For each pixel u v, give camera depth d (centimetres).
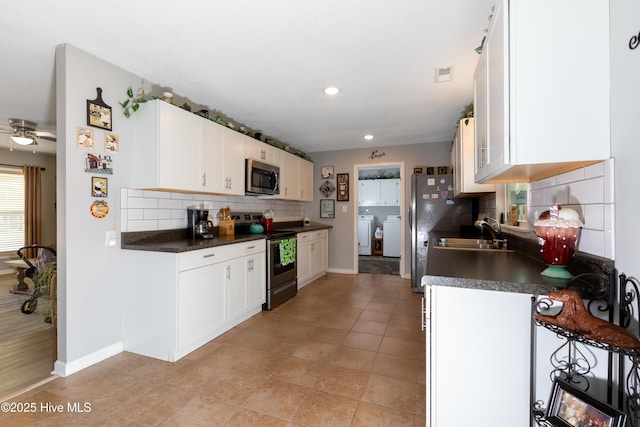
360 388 191
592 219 121
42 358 229
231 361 225
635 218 99
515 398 119
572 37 112
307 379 201
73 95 204
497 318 121
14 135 372
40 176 566
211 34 190
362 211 823
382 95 288
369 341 259
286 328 288
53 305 262
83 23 178
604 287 110
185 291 230
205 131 286
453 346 125
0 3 159
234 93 285
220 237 312
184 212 298
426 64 229
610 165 109
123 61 224
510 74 117
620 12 103
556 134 113
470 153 279
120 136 235
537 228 131
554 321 102
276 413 168
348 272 528
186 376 204
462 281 121
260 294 327
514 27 116
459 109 325
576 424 101
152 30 185
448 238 287
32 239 548
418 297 387
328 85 267
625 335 89
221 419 163
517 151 116
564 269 125
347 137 448
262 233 379
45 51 209
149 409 171
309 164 521
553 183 155
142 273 232
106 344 227
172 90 277
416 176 415
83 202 211
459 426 125
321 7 165
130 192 243
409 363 222
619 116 105
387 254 727
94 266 218
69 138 202
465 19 175
